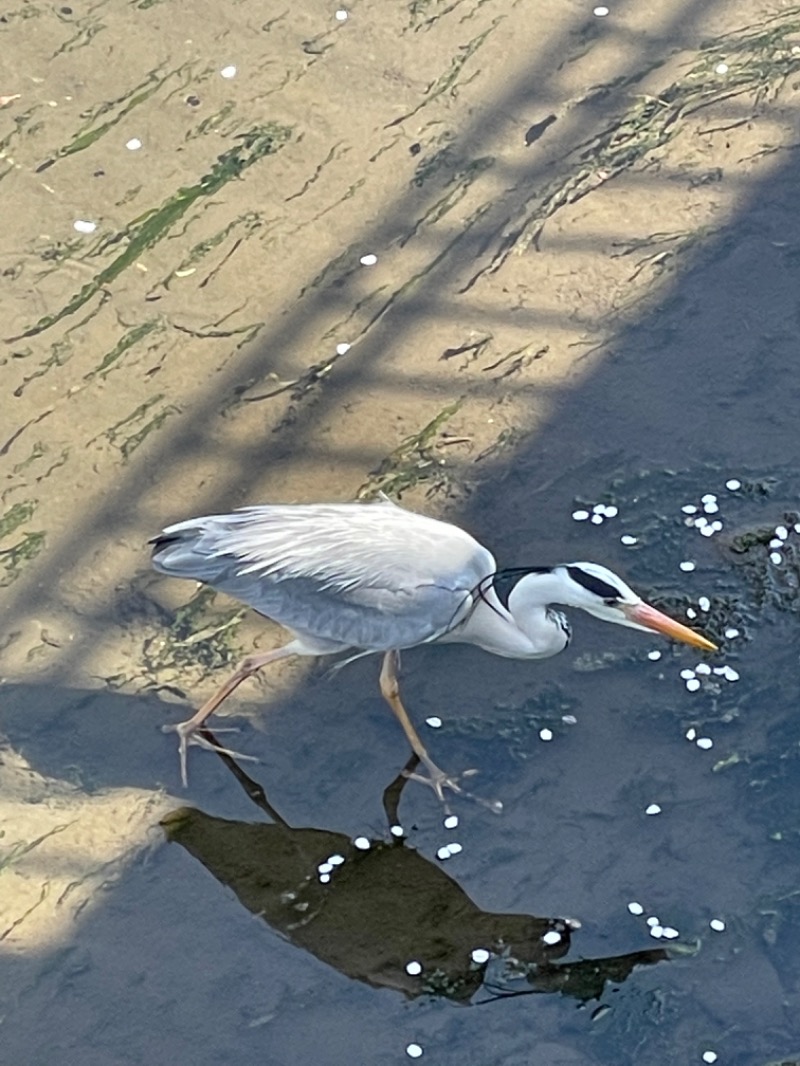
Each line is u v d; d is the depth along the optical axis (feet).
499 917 12.65
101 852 12.89
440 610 12.91
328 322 14.80
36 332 14.82
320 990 12.48
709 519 13.88
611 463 14.11
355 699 13.37
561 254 15.06
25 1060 12.31
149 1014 12.42
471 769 13.10
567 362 14.55
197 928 12.67
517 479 14.08
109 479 14.14
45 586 13.75
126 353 14.70
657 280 14.88
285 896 12.77
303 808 13.03
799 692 13.25
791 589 13.60
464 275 14.99
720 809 12.91
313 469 14.16
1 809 13.02
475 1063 12.24
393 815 12.99
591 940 12.55
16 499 14.07
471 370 14.55
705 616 13.53
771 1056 12.18
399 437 14.28
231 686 13.10
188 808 13.04
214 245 15.21
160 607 13.69
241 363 14.64
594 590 12.99
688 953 12.50
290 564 12.89
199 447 14.26
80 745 13.23
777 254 14.94
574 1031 12.32
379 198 15.40
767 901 12.61
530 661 13.46
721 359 14.49
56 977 12.52
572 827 12.89
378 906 12.72
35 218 15.39
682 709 13.23
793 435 14.15
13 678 13.43
